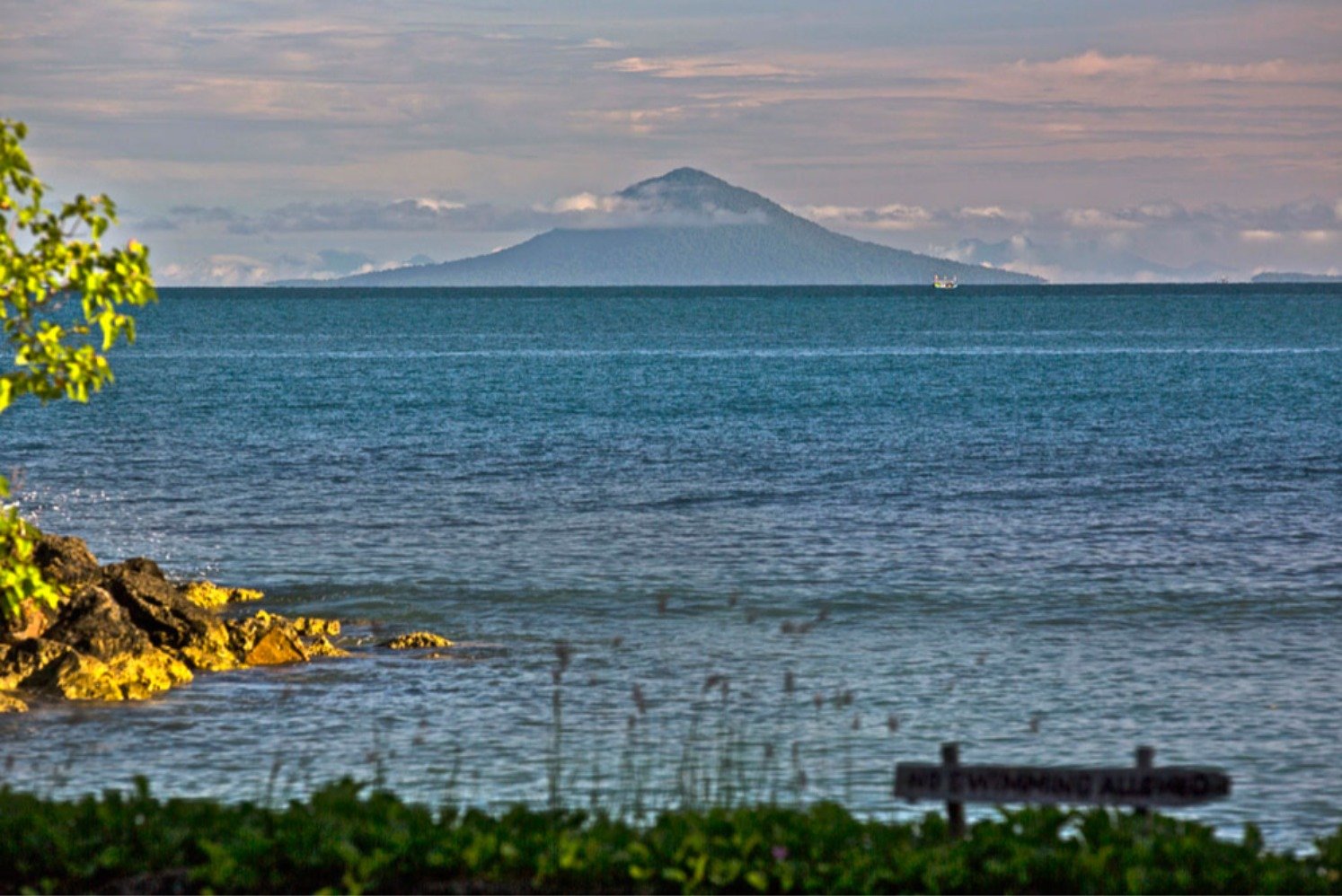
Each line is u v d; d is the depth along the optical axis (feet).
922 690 137.28
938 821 75.36
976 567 204.13
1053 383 583.17
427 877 69.82
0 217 83.92
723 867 68.03
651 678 143.43
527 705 133.28
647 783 106.22
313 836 72.18
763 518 250.37
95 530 237.66
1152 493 279.90
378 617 175.83
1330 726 124.67
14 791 106.52
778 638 161.07
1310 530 235.20
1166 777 68.64
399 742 120.98
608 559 211.41
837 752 116.88
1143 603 178.29
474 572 201.98
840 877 67.62
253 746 120.67
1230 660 149.69
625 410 461.37
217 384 568.41
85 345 86.53
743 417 440.45
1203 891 66.44
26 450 347.56
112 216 84.99
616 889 68.49
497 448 357.61
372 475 307.99
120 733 124.16
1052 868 68.39
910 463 328.49
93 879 69.67
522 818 75.92
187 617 152.46
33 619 144.36
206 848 69.62
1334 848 70.69
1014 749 118.73
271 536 232.32
